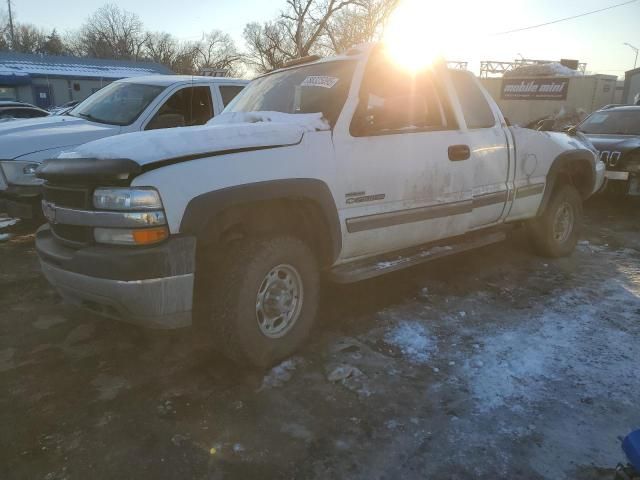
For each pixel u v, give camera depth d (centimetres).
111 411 277
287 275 326
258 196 296
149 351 344
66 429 262
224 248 310
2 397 289
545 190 507
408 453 247
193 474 233
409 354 343
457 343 359
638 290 466
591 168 564
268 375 314
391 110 365
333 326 385
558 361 333
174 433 260
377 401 289
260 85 440
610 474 234
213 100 668
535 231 538
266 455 245
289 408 282
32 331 371
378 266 377
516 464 240
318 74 390
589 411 280
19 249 556
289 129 323
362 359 336
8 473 231
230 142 298
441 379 312
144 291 269
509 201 468
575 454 247
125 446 250
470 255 564
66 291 301
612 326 387
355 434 261
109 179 272
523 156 476
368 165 352
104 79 3756
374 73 375
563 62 3488
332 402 288
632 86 3050
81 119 633
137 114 609
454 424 269
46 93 3544
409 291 457
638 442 193
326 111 353
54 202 307
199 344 354
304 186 316
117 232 274
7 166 522
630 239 662
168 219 270
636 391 300
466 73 449
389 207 370
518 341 362
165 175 271
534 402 288
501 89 3141
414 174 380
